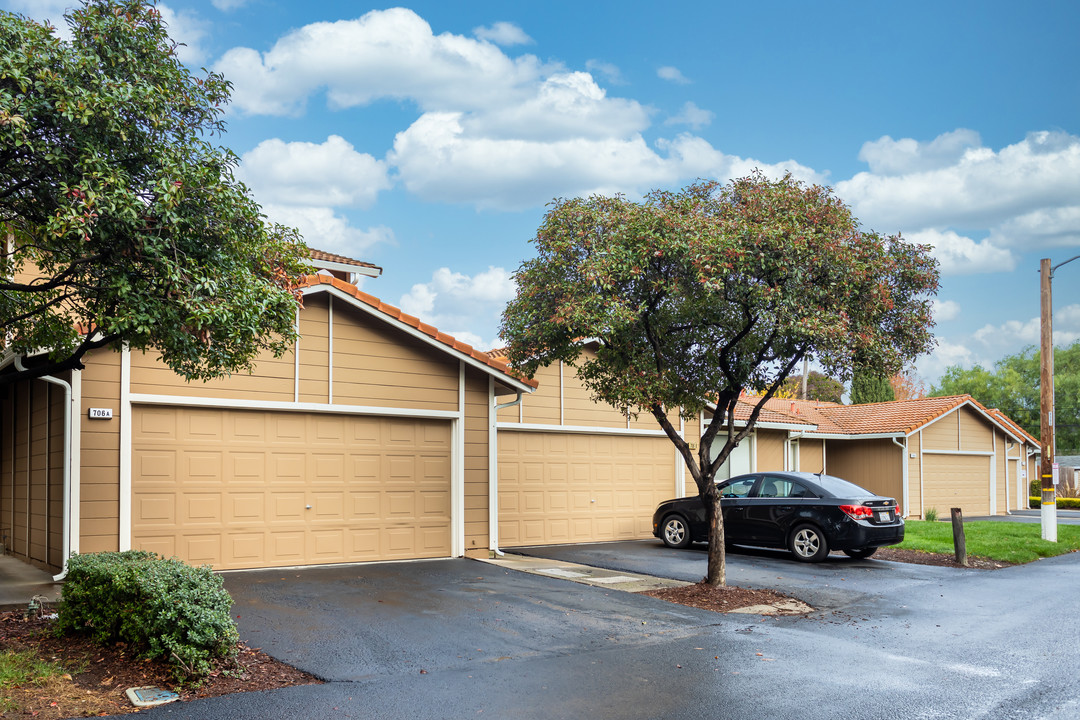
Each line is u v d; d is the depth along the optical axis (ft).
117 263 20.90
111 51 21.50
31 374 23.31
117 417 32.45
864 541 43.01
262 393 36.19
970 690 20.75
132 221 19.85
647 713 18.66
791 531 44.96
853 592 35.12
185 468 34.12
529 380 43.34
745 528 46.68
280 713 18.02
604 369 36.58
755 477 47.91
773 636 26.76
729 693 20.26
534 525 50.19
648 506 56.95
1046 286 58.75
